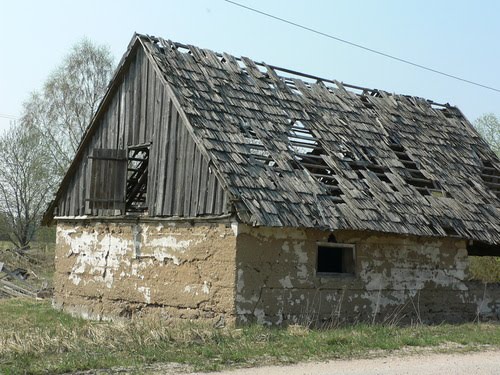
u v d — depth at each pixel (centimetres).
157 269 1542
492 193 1988
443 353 1146
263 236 1401
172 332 1148
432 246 1722
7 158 4678
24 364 923
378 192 1647
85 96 4462
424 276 1694
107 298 1686
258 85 1775
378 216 1555
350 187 1603
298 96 1848
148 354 1007
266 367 959
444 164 1991
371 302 1572
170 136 1555
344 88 2053
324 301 1484
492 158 2208
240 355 1023
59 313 1809
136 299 1590
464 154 2125
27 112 4553
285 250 1433
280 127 1664
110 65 4519
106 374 890
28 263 3725
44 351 1012
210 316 1390
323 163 1681
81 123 4450
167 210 1528
